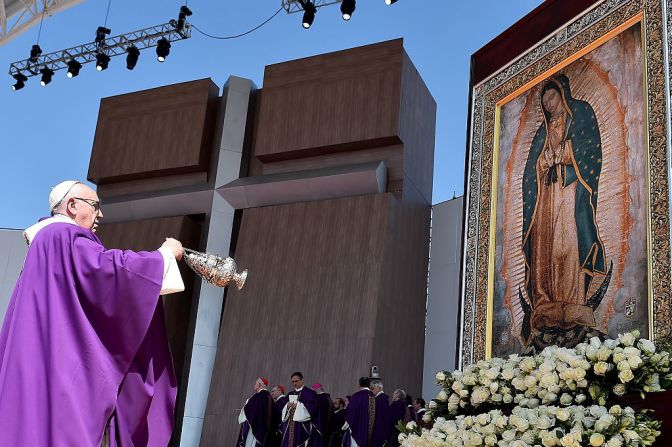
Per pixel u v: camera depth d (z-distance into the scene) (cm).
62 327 221
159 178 2061
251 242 1855
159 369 242
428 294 1828
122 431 231
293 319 1727
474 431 420
